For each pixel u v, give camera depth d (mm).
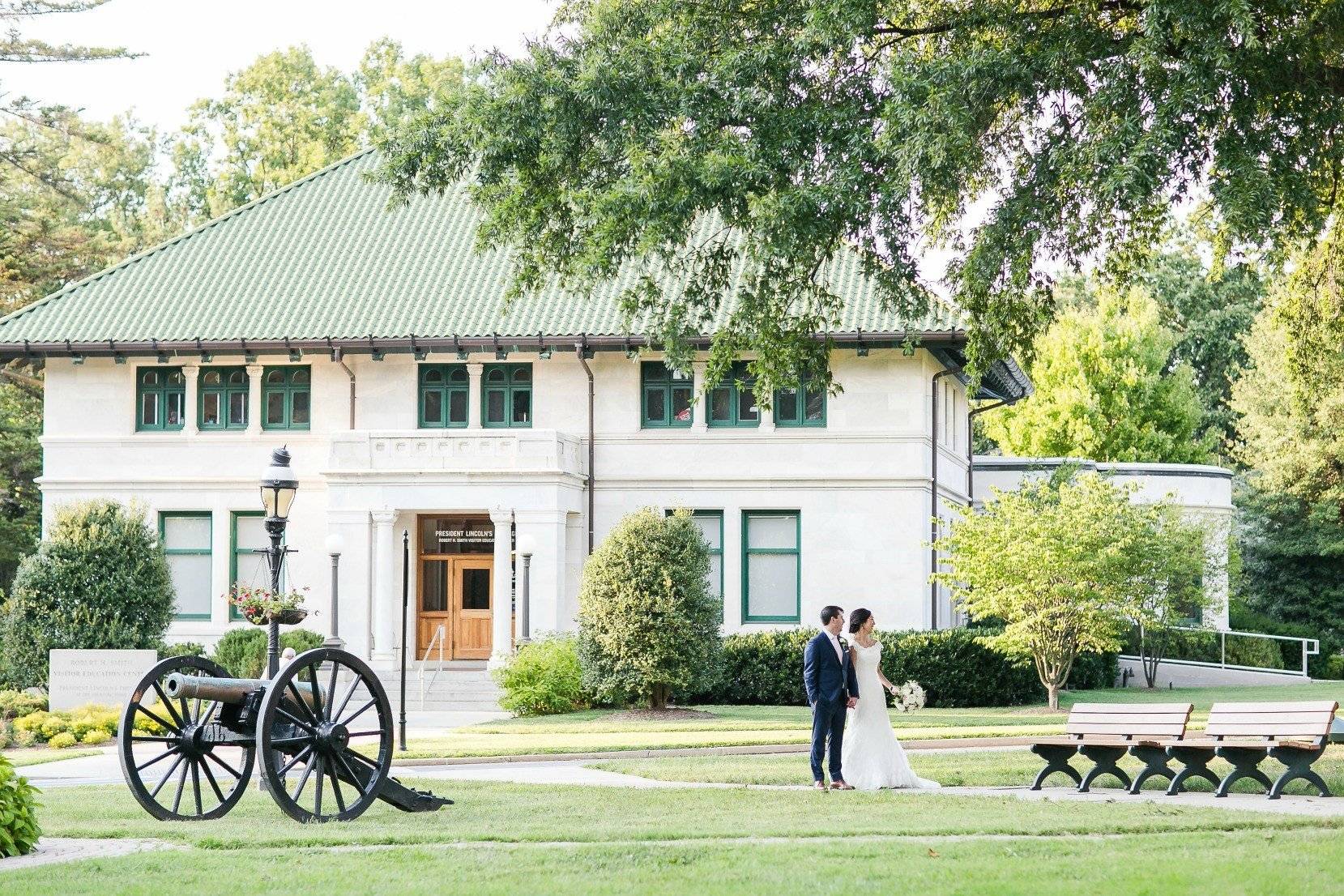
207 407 37781
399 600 36656
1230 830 12680
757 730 25469
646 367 36625
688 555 30031
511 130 19062
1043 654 30984
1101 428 59438
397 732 26359
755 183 18125
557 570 34656
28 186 59125
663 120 18828
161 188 71812
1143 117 16375
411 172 19969
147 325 37094
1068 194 17797
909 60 17406
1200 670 42281
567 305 36656
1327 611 58844
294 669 14359
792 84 19016
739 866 10844
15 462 53188
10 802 12141
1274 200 16172
